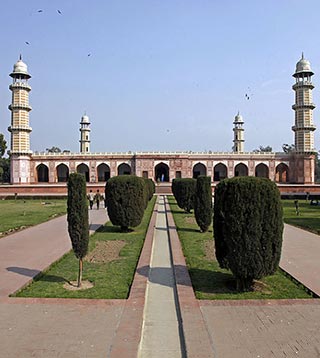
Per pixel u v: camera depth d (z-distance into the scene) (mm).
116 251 9219
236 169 50469
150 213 18844
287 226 14164
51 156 47406
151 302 5660
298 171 45031
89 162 47719
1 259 8297
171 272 7496
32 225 14383
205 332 4383
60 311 5031
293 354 3873
